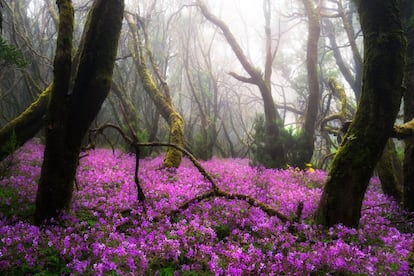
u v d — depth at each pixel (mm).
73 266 4004
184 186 8531
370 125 5891
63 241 4555
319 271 4449
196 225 5445
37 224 5645
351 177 5988
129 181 8992
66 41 5449
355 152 5984
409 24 8211
